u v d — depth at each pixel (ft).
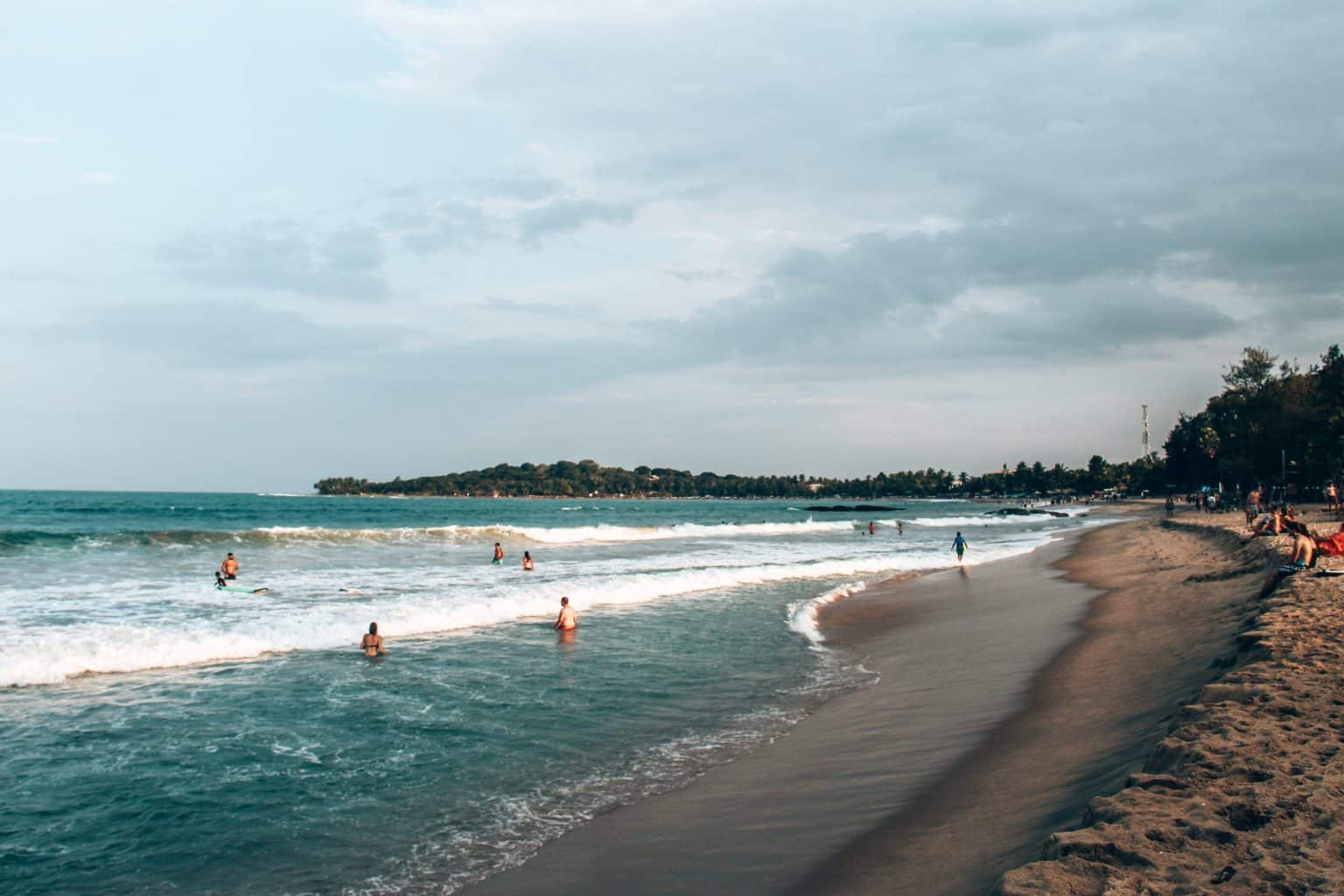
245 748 34.35
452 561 114.83
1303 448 243.19
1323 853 15.70
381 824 26.78
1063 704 34.63
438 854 24.47
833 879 20.08
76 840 25.75
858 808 24.99
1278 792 18.62
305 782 30.58
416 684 45.27
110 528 196.75
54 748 34.12
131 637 53.26
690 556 131.23
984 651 51.08
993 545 165.89
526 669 49.16
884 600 80.84
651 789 29.35
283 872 23.49
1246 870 15.12
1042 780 24.76
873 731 34.68
